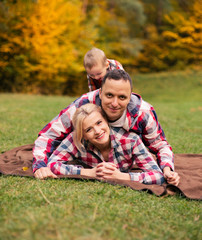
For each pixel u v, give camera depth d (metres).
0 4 15.16
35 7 15.48
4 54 15.50
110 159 3.26
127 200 2.60
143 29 30.48
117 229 1.97
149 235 1.99
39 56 15.96
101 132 3.04
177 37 27.53
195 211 2.56
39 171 3.11
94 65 4.38
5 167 3.41
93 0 25.02
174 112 10.82
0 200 2.41
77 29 17.95
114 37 26.30
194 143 5.67
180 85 23.42
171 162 3.29
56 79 17.00
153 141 3.44
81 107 3.11
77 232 1.84
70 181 2.99
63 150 3.29
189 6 28.09
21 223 1.92
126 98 2.92
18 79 16.27
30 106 10.20
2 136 5.46
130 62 27.03
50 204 2.32
